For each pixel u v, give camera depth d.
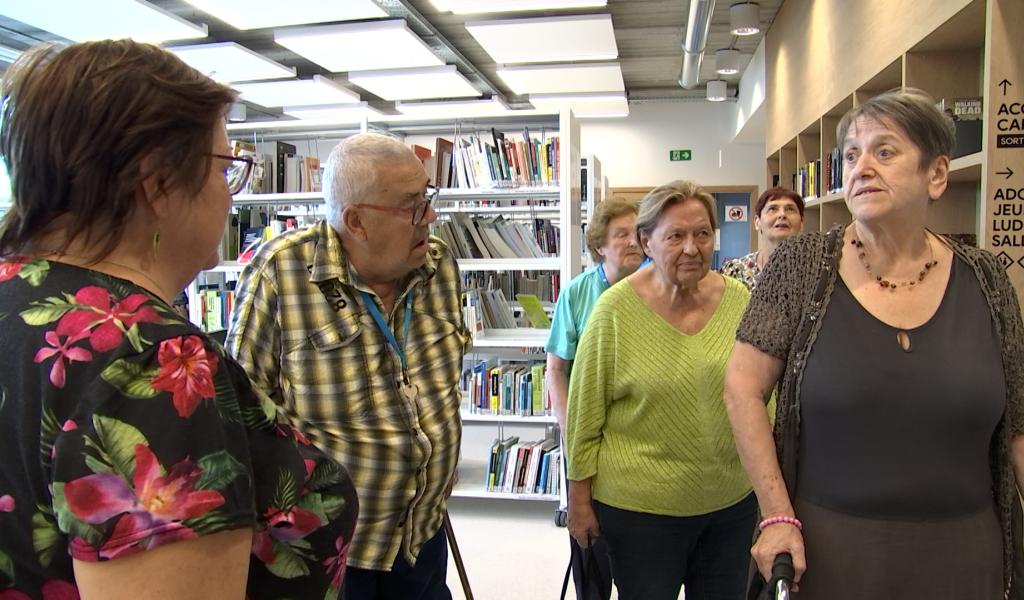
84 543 0.49
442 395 1.43
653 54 7.83
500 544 3.19
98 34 5.86
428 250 1.45
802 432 1.13
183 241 0.64
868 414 1.05
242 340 1.28
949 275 1.09
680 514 1.54
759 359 1.18
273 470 0.68
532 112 3.46
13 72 0.59
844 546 1.07
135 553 0.49
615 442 1.61
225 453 0.56
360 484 1.31
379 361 1.34
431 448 1.37
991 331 1.06
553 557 3.03
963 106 2.17
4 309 0.56
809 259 1.16
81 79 0.57
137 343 0.54
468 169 3.56
